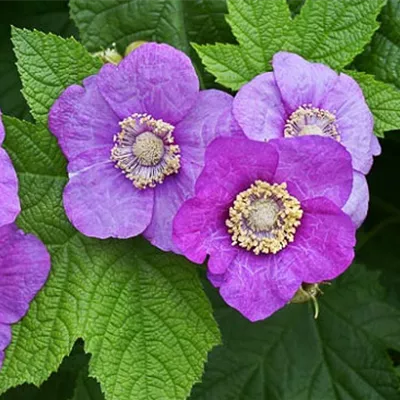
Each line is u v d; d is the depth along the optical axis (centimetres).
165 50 35
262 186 34
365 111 35
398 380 41
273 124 35
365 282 42
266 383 42
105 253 37
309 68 35
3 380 36
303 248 34
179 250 35
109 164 35
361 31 37
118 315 36
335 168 34
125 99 35
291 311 42
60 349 36
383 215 44
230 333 42
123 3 39
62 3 44
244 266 35
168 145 35
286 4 36
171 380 36
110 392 36
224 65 36
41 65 36
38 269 35
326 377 42
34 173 36
